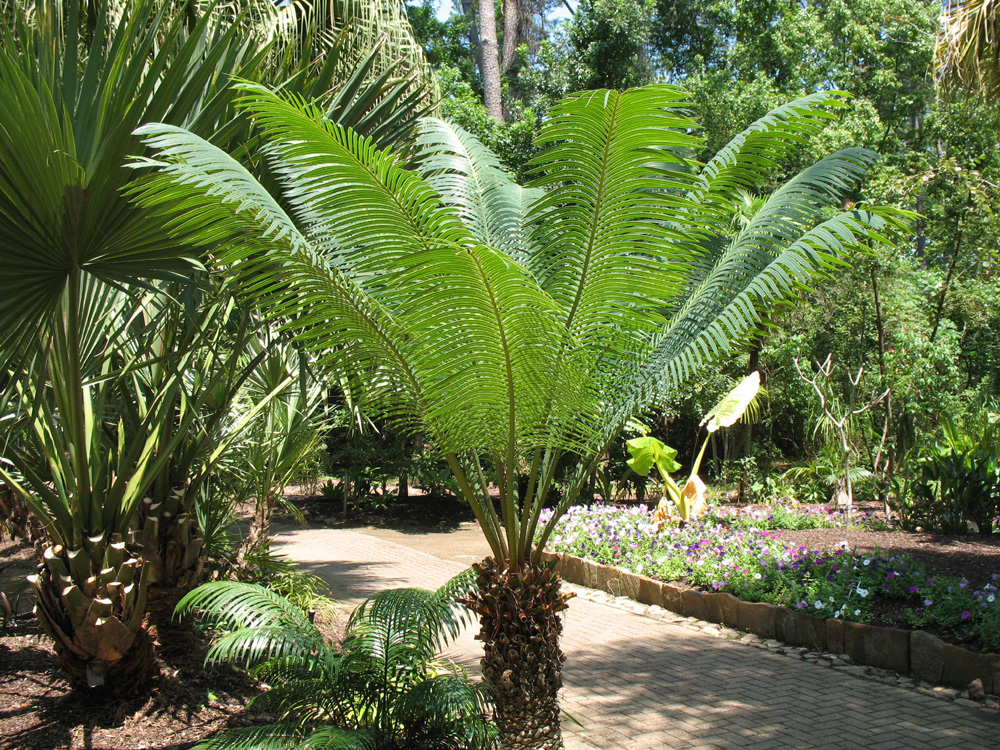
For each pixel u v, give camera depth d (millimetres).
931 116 19547
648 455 9305
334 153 3064
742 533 8602
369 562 10031
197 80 3461
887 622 5613
